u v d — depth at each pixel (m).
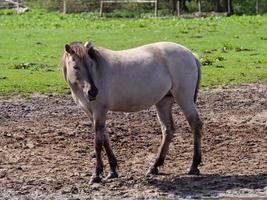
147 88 12.84
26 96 20.91
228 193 12.11
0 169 13.57
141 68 12.80
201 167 13.73
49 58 27.67
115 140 15.81
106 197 11.87
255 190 12.27
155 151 14.97
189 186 12.46
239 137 16.17
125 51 13.04
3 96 20.89
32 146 15.28
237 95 21.30
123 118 18.12
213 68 25.06
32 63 26.02
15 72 24.16
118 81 12.60
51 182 12.69
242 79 23.47
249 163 14.06
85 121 17.86
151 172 13.09
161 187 12.40
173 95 13.22
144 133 16.52
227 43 30.91
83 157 14.50
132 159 14.34
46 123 17.66
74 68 11.95
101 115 12.52
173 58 13.14
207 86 22.53
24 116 18.52
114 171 12.86
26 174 13.24
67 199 11.78
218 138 16.03
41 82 22.47
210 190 12.26
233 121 17.97
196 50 29.83
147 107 13.09
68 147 15.24
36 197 11.91
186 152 14.84
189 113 13.22
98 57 12.40
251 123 17.73
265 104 20.09
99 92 12.41
